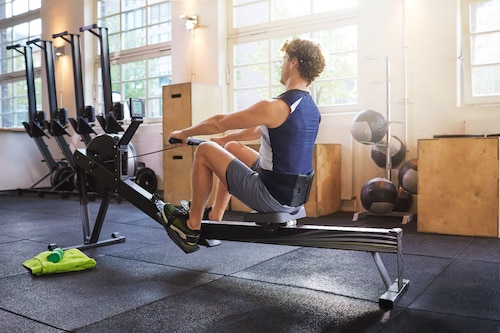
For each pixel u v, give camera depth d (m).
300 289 2.21
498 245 3.10
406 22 4.34
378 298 2.07
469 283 2.27
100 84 7.00
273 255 2.89
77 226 4.03
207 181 2.23
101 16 6.92
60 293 2.17
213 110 5.21
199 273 2.51
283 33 5.20
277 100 1.93
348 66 4.82
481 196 3.36
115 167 2.88
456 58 4.14
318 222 4.05
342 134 4.75
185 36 5.80
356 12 4.71
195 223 2.29
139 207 2.80
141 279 2.40
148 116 6.41
